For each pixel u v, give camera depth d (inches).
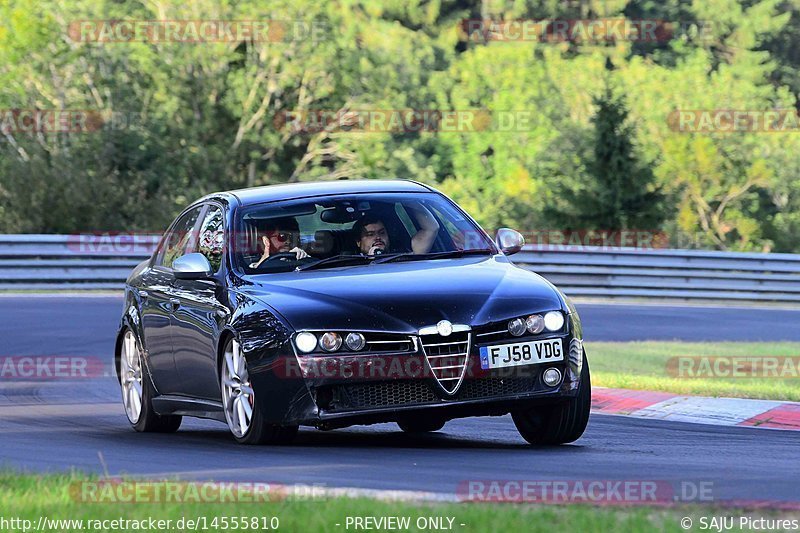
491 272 1067.9
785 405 1417.3
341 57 6392.7
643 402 1466.5
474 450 1031.6
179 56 6102.4
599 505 704.4
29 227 4458.7
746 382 1756.9
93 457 1014.4
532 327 1003.9
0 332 2242.9
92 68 5757.9
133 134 5187.0
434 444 1098.1
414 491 768.3
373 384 977.5
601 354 2092.8
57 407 1512.1
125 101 5487.2
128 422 1379.2
